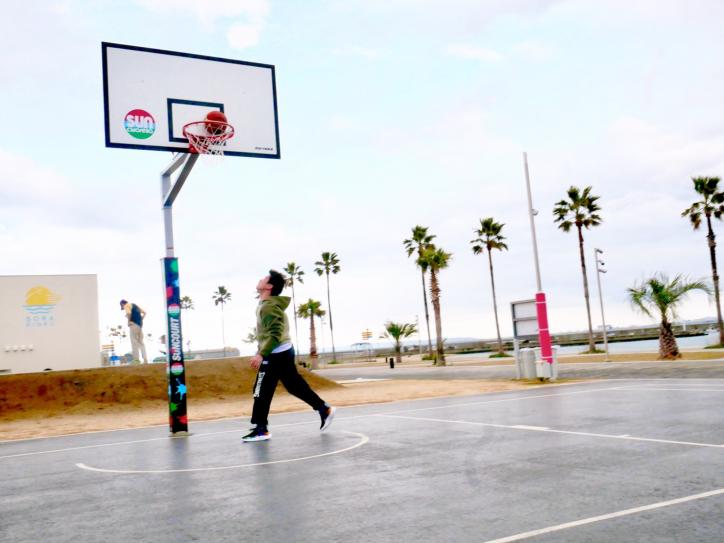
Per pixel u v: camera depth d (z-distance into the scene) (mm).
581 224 50500
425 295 65938
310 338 70938
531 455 6301
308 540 3760
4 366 25188
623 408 10180
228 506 4727
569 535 3607
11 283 25703
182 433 10320
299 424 10758
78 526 4367
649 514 3973
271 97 13680
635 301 28969
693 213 41469
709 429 7453
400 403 14422
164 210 11156
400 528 3912
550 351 18891
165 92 12344
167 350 10539
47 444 10086
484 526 3865
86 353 26641
